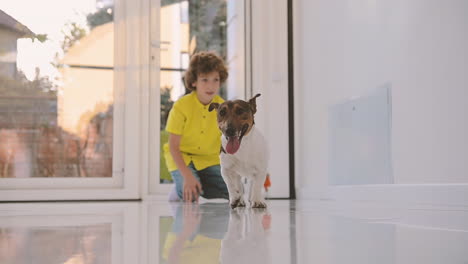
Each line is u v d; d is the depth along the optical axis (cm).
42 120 406
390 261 62
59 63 412
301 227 111
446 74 211
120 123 418
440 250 72
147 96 416
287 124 407
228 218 144
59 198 396
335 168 326
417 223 122
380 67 269
